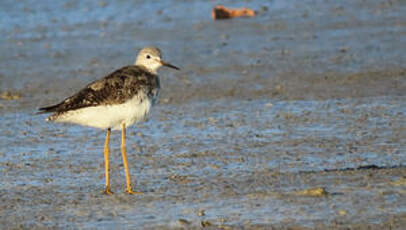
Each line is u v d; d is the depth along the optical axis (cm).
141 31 2792
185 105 1798
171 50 2464
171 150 1415
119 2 3338
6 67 2289
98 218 1018
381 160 1284
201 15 3072
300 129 1535
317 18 2920
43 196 1141
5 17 3077
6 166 1334
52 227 987
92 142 1499
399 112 1630
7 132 1591
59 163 1349
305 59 2266
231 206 1034
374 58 2230
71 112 1134
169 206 1055
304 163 1284
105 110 1145
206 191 1124
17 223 1009
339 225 934
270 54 2355
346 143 1411
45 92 1995
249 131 1535
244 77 2083
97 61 2331
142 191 1152
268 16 3011
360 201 1019
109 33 2772
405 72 2041
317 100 1791
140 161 1350
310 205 1015
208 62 2281
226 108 1753
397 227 917
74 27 2898
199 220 984
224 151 1390
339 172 1184
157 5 3281
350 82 1967
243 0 3356
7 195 1152
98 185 1203
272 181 1158
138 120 1195
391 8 3038
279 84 1984
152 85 1206
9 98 1938
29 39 2700
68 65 2295
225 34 2691
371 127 1522
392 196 1033
